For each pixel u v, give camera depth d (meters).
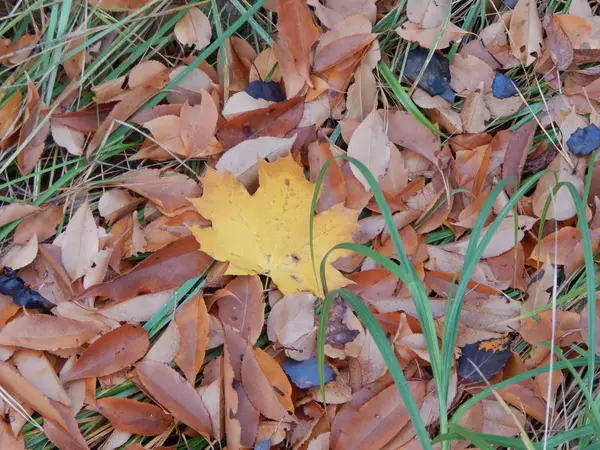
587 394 0.72
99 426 0.81
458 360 0.82
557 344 0.83
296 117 0.84
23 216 0.82
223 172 0.80
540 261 0.84
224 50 0.84
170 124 0.83
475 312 0.83
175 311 0.81
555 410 0.85
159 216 0.83
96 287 0.80
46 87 0.84
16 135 0.83
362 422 0.79
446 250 0.84
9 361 0.79
